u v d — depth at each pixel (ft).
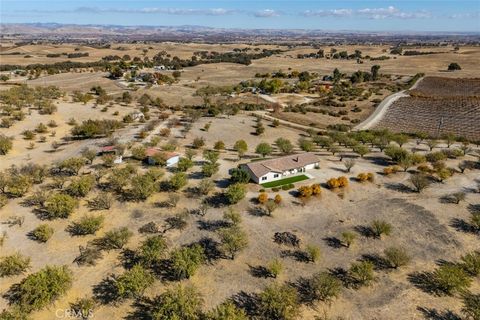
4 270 135.95
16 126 300.20
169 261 146.30
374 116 417.49
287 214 181.47
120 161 234.99
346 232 165.89
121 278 127.03
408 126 376.27
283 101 496.64
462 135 338.34
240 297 128.98
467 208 184.85
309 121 392.27
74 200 177.88
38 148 260.01
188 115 369.50
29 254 148.15
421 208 185.57
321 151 273.75
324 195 198.18
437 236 163.43
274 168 217.15
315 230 169.17
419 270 142.31
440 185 209.97
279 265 137.69
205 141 294.05
